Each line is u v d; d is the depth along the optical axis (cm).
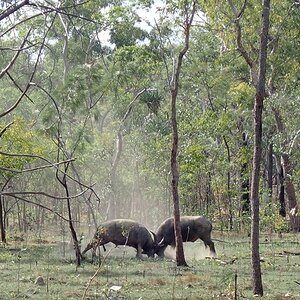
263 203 3616
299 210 2891
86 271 1958
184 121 3775
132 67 3169
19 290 1628
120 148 4016
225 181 3700
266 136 4056
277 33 3144
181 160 3531
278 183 4253
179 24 2038
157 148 3728
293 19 3312
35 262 2161
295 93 3644
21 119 2544
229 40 3170
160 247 2503
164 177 3819
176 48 3091
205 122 3597
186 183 3809
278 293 1623
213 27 2905
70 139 2008
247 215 3534
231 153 3997
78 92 1449
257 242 1552
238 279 1816
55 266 2067
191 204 3872
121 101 3941
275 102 3559
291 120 3584
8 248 2636
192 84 4081
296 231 3719
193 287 1692
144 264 2167
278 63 3625
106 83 1978
